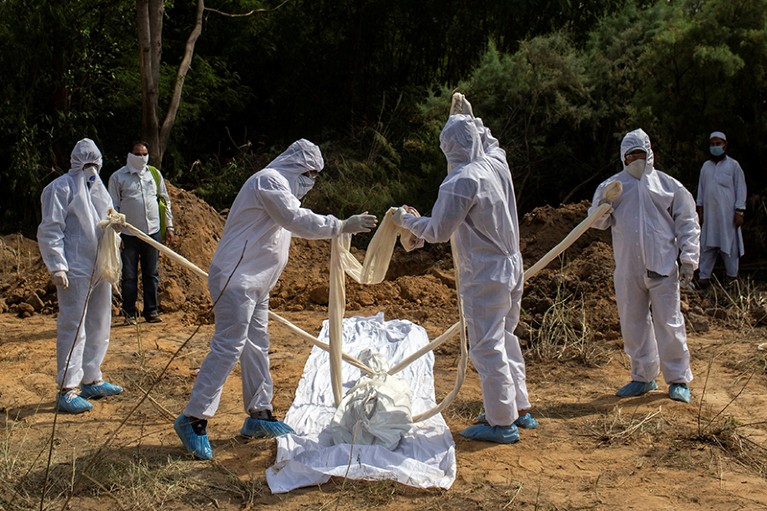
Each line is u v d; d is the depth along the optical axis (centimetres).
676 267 677
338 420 580
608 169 1744
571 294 955
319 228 558
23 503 480
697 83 1405
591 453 572
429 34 2356
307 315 1027
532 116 1745
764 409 659
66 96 1845
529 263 1182
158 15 1675
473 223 571
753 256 1417
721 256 1293
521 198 1758
